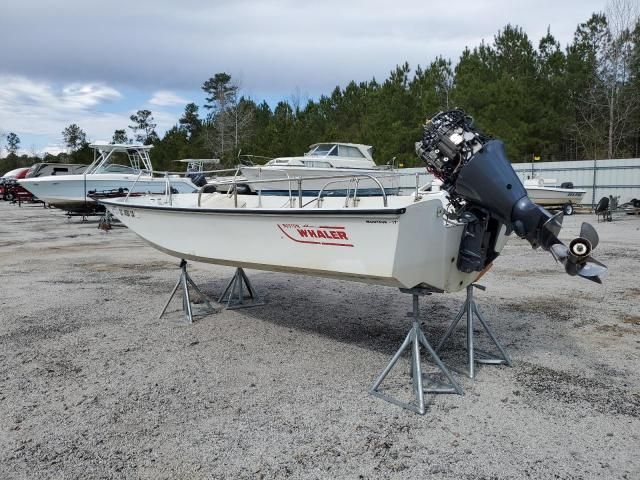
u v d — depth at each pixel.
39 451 2.57
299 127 30.11
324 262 3.44
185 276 5.02
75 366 3.70
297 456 2.52
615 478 2.31
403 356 3.90
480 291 5.93
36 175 20.50
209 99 46.88
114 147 16.05
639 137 26.38
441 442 2.64
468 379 3.46
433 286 3.26
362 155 15.12
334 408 3.04
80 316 4.99
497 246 3.63
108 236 11.98
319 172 12.64
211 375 3.53
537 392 3.23
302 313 5.11
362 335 4.41
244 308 5.30
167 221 4.85
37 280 6.78
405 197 4.50
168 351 4.02
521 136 21.47
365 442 2.65
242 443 2.64
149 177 15.25
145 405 3.07
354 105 31.19
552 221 3.00
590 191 18.73
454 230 3.31
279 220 3.63
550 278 6.65
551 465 2.42
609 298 5.52
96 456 2.53
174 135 37.62
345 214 3.13
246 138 40.00
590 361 3.72
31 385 3.36
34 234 12.40
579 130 25.38
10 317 4.95
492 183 3.13
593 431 2.73
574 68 25.36
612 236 10.62
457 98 22.83
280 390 3.29
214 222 4.27
